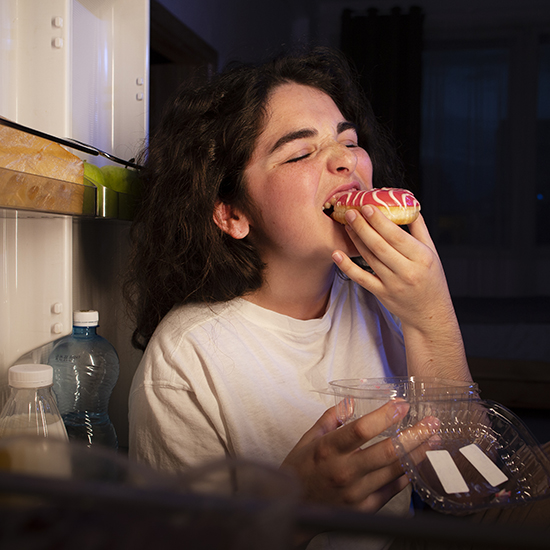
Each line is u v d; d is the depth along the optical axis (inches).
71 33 33.5
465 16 159.2
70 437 35.4
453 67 160.9
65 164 28.0
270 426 30.2
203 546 6.8
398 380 27.1
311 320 34.2
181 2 91.5
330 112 33.2
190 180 35.5
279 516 7.0
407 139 159.0
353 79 43.3
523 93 156.7
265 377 31.2
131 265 39.9
